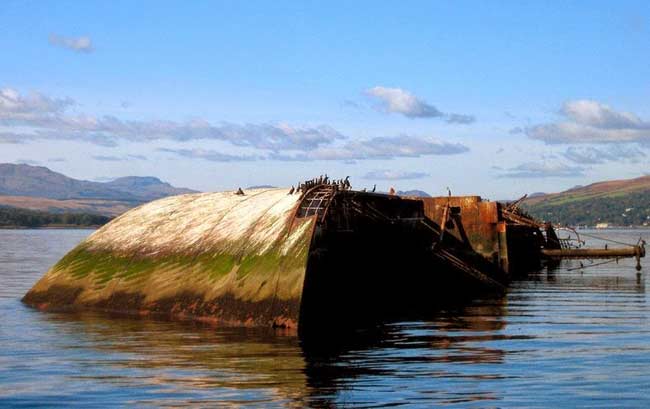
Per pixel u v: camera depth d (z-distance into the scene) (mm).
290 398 15578
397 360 19062
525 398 15594
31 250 87562
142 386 16594
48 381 17109
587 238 142625
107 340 21891
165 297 27172
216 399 15547
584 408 14969
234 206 30047
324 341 21438
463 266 35062
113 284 29266
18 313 27984
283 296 23312
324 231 24703
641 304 30656
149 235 30688
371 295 28516
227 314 24625
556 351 20188
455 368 18109
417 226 33562
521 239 46594
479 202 37750
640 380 17000
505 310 28906
